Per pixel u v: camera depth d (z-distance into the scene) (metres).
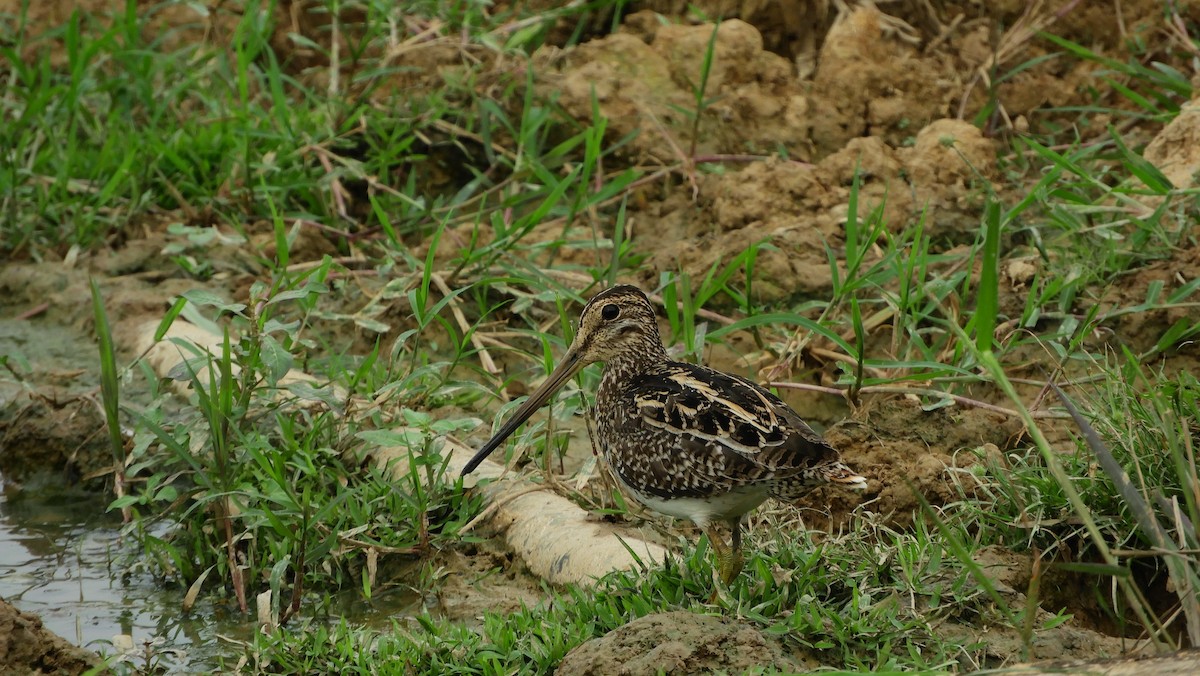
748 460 8.12
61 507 11.22
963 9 15.79
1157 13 15.07
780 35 15.74
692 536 9.44
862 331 11.05
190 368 9.84
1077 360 11.12
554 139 14.95
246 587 9.78
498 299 12.87
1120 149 12.64
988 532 9.05
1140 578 8.95
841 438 10.27
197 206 14.56
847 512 9.67
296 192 14.60
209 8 16.45
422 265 12.68
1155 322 11.26
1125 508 8.73
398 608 9.38
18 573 10.12
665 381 8.78
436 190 15.03
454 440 10.68
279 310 13.19
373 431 9.89
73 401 11.88
